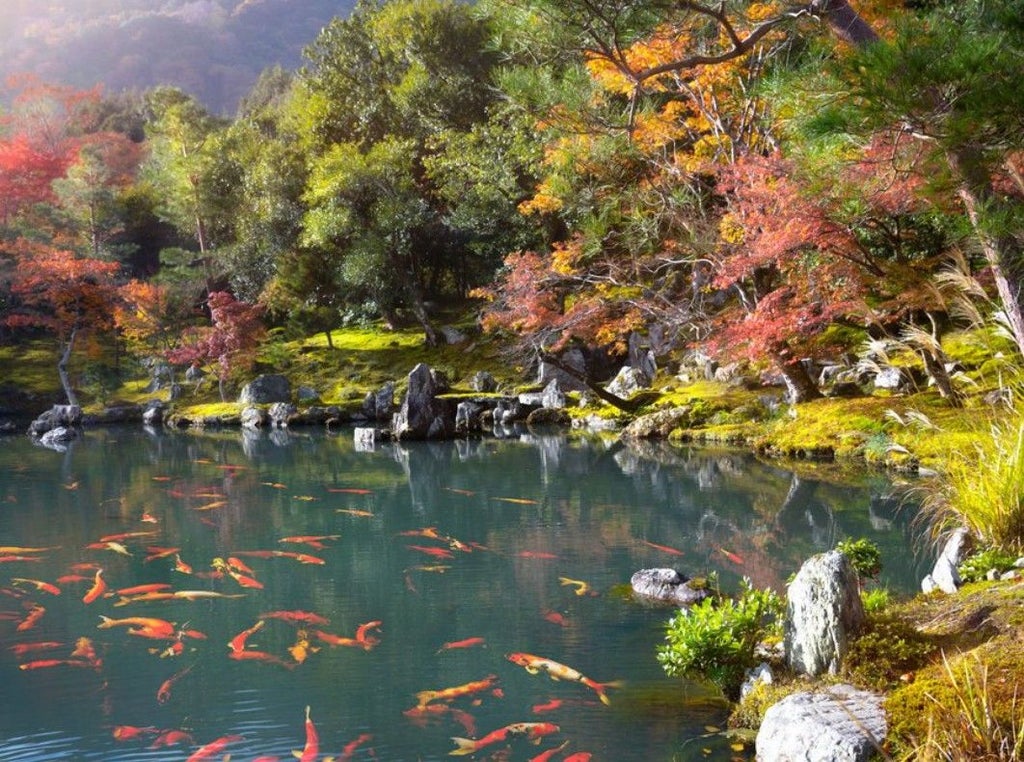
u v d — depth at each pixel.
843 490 10.62
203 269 28.12
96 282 27.23
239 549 8.84
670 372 19.88
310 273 27.61
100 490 12.68
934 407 12.53
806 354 14.10
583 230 16.12
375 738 4.45
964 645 4.08
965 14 5.57
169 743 4.47
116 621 6.45
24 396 26.22
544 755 4.15
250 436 19.69
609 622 6.25
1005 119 4.16
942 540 7.52
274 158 28.61
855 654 4.14
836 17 5.61
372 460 15.27
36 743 4.51
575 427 18.44
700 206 14.80
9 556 8.66
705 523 9.48
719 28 11.24
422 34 25.91
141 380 27.72
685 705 4.69
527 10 5.74
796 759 3.54
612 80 12.62
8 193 31.27
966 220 5.15
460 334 26.09
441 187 25.52
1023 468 5.72
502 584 7.34
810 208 10.81
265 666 5.53
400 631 6.18
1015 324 5.72
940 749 3.11
